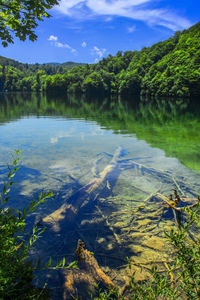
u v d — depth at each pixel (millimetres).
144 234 3689
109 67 126688
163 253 3234
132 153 8250
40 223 3877
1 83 165375
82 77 120625
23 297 1752
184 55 66000
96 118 19422
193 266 1679
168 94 62625
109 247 3367
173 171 6438
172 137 11125
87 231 3758
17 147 8828
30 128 13547
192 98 57312
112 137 11055
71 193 5035
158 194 4996
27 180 5645
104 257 3160
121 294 2520
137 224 3982
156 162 7234
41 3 3439
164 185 5566
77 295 2494
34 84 147875
